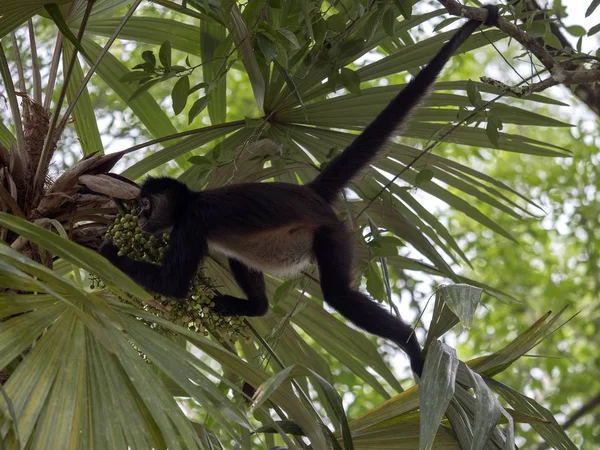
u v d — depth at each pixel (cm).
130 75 458
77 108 576
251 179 554
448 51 502
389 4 462
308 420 338
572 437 1155
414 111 512
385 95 526
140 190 465
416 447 387
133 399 287
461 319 315
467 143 537
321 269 498
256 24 449
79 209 439
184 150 548
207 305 444
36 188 434
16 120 439
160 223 473
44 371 281
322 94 515
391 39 588
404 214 567
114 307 326
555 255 1311
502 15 476
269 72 504
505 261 1270
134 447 273
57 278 271
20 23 420
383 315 475
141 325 318
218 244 495
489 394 336
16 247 399
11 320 293
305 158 545
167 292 436
